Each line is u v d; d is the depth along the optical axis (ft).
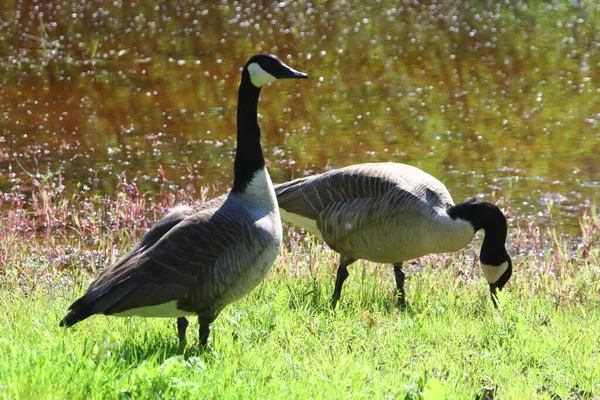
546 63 86.22
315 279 40.16
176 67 85.10
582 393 27.76
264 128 69.62
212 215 29.01
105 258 46.09
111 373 24.27
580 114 72.18
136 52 89.81
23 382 22.68
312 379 27.09
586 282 40.83
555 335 32.71
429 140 67.00
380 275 43.19
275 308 33.88
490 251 38.06
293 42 93.61
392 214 36.94
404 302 37.86
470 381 28.32
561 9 107.55
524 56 88.58
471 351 31.07
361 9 108.78
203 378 25.09
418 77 82.28
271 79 31.27
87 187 57.31
